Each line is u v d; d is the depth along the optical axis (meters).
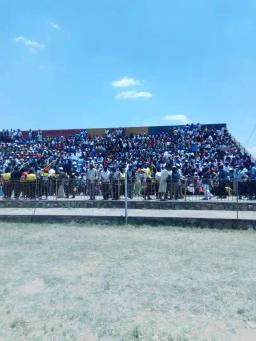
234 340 5.96
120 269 10.02
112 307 7.37
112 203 19.69
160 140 44.28
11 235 14.98
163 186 20.08
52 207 20.25
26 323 6.65
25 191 21.52
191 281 8.95
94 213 17.97
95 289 8.43
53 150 44.56
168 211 18.14
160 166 27.56
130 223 16.88
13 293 8.20
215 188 20.50
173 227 16.08
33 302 7.66
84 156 41.72
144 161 34.84
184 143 42.38
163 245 12.91
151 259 11.05
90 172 21.61
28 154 42.38
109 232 15.35
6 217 18.17
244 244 12.97
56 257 11.39
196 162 34.03
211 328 6.41
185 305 7.45
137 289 8.41
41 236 14.73
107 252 11.98
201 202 18.53
